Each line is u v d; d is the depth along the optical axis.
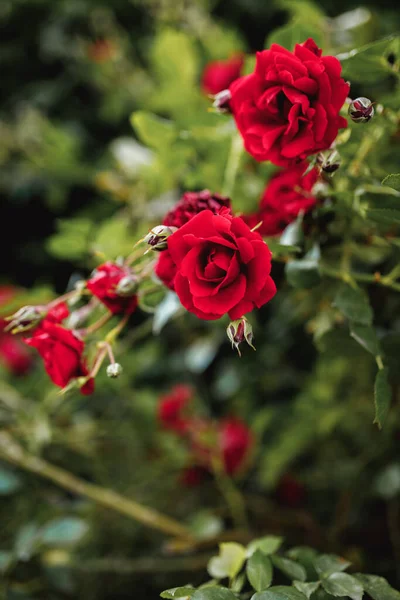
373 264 0.74
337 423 0.85
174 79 0.92
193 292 0.55
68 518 0.78
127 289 0.63
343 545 0.82
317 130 0.59
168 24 1.08
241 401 0.96
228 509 0.89
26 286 1.31
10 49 1.33
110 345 0.65
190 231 0.56
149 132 0.78
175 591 0.56
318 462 0.91
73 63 1.29
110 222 0.79
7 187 1.27
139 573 0.88
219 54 1.02
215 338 0.89
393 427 0.79
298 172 0.64
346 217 0.66
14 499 0.93
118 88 1.17
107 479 0.94
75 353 0.63
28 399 0.88
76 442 0.92
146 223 0.88
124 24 1.28
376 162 0.71
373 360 0.74
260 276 0.55
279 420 0.90
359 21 0.85
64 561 0.81
